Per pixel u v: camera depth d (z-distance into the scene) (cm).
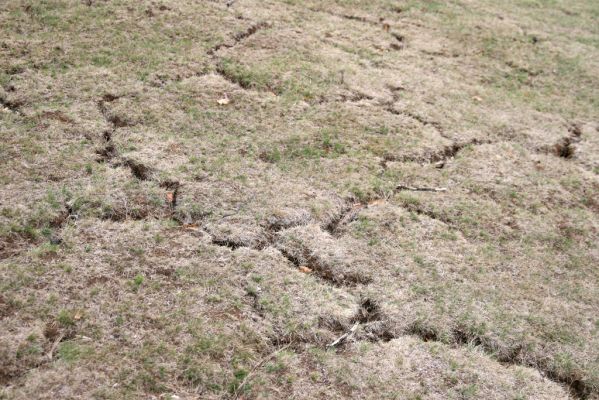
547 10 1333
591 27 1276
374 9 1127
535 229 639
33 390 397
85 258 502
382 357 470
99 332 443
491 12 1245
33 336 430
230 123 709
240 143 677
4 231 510
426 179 684
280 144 688
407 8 1162
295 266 542
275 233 566
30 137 626
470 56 1034
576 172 760
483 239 611
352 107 790
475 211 646
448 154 745
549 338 514
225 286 498
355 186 641
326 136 718
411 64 952
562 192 710
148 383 416
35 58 761
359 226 592
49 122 654
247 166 641
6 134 624
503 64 1033
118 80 750
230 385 425
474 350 493
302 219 585
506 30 1162
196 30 901
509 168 735
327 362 456
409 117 795
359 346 476
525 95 939
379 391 443
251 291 499
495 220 641
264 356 453
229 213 573
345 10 1096
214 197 588
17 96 688
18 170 579
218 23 934
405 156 713
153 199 576
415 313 510
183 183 598
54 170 587
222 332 459
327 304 502
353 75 868
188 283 496
